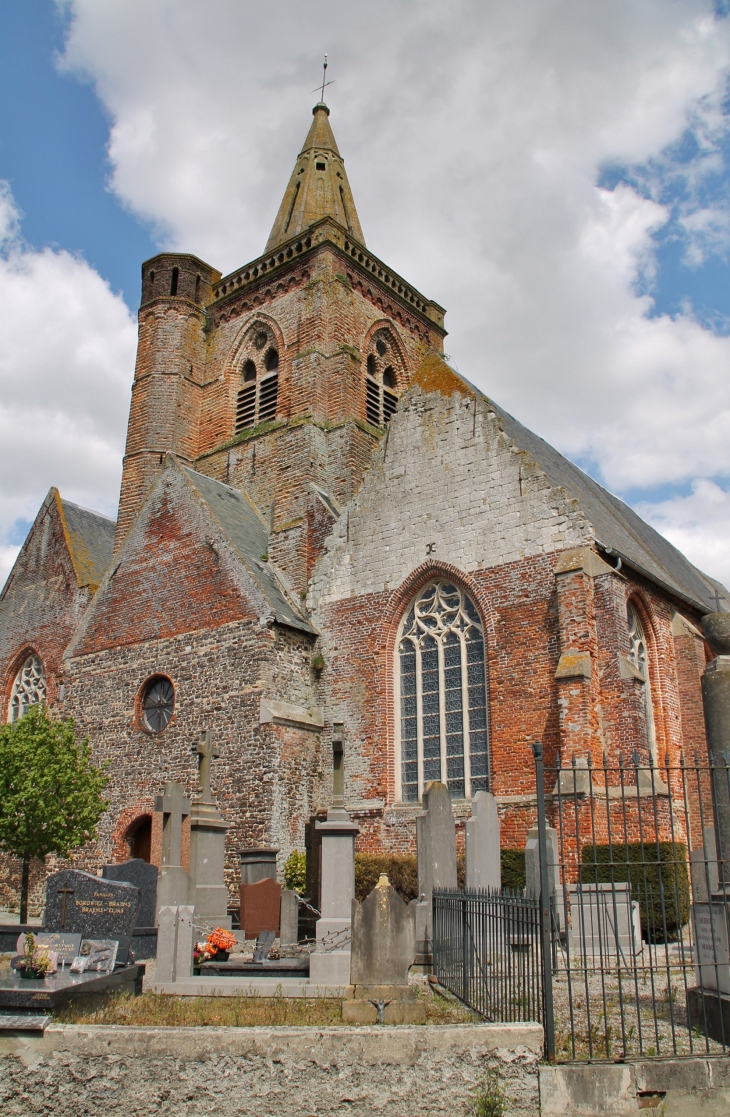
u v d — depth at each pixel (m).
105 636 29.27
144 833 26.67
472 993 10.84
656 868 19.19
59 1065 8.15
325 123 42.50
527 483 23.73
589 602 21.67
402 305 37.91
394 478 26.58
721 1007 9.28
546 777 21.31
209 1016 10.05
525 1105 7.96
